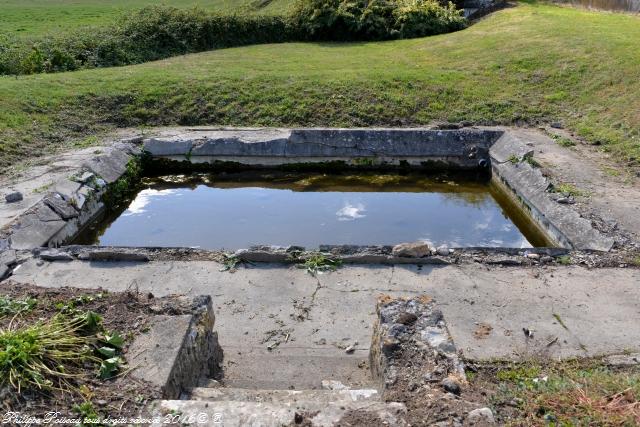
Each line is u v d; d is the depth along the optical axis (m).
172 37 17.20
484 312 4.98
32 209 6.97
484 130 10.04
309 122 10.90
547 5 20.52
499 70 12.52
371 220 8.15
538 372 4.04
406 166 10.05
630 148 8.77
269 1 24.70
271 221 8.12
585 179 7.89
